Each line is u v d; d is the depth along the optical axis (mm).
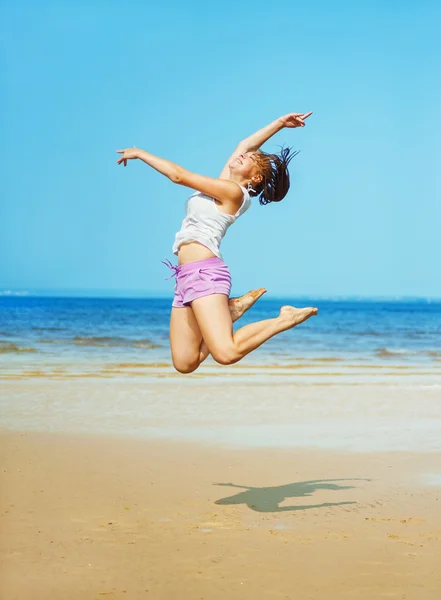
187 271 5000
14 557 4535
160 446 8211
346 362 18656
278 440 8680
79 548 4719
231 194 5078
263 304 117562
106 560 4500
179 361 5242
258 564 4457
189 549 4723
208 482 6602
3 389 12500
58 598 3902
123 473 6883
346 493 6262
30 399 11531
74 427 9312
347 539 4973
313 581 4184
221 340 4836
